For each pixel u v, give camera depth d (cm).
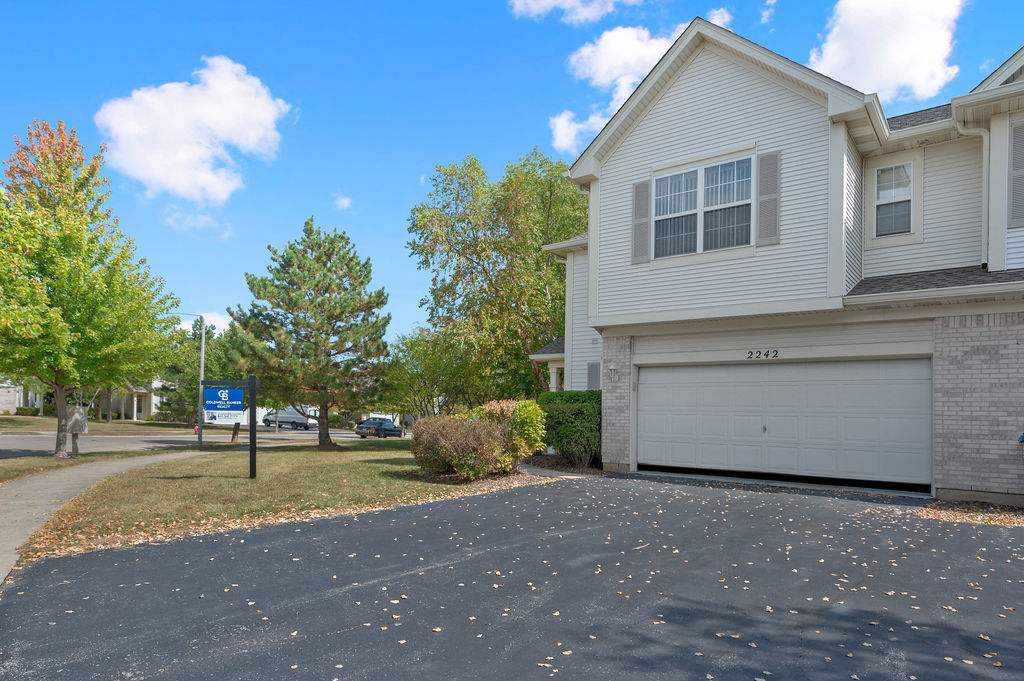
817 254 1212
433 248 2295
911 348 1149
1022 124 1106
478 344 2302
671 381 1448
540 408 1541
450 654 446
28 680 399
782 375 1306
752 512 953
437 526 860
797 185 1247
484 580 616
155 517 914
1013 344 1043
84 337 1906
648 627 498
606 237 1499
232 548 734
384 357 2895
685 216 1388
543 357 2267
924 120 1338
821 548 742
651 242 1428
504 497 1098
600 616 522
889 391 1189
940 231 1259
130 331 2016
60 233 1859
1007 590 594
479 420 1382
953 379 1094
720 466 1369
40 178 1980
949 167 1259
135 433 3994
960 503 1052
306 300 2686
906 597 573
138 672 412
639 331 1465
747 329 1329
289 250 2836
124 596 561
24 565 659
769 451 1311
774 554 714
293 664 427
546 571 646
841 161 1198
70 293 1878
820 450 1252
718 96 1361
